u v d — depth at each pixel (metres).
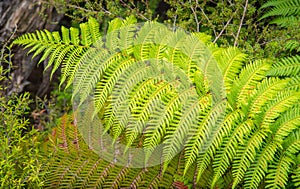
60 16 3.41
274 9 2.84
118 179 2.34
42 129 3.17
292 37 2.63
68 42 2.41
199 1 3.21
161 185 2.33
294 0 2.81
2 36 3.31
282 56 2.74
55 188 2.43
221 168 2.15
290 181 2.19
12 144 2.59
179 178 2.28
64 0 3.06
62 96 3.49
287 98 2.12
